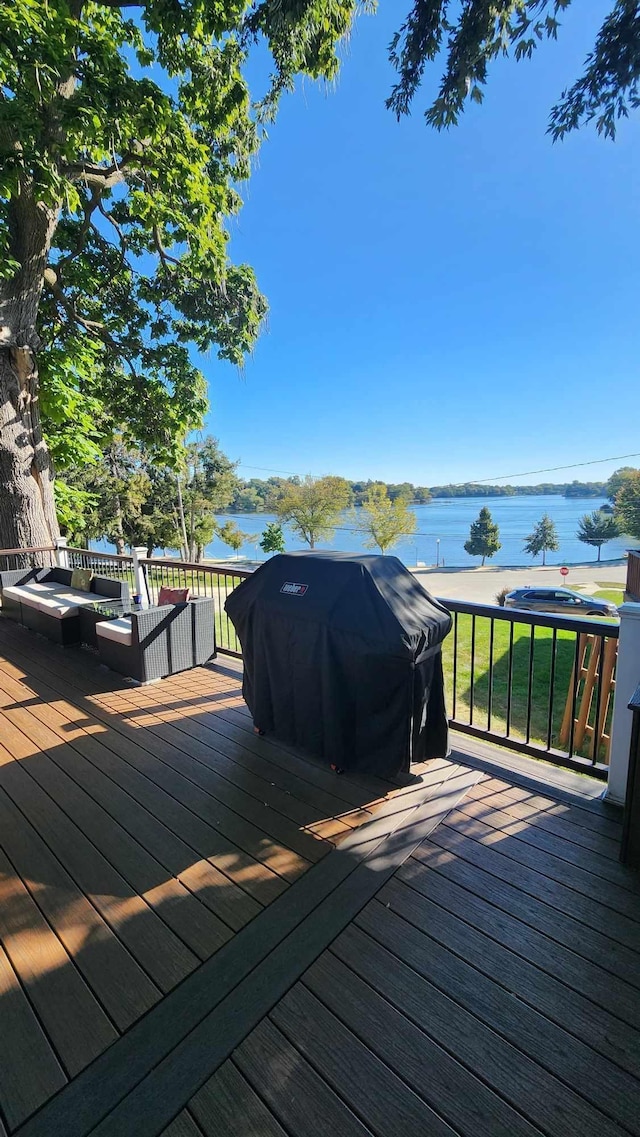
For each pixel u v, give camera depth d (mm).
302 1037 1214
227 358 9727
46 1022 1264
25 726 3082
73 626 4773
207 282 8758
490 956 1447
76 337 8219
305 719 2541
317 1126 1027
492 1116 1046
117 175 7141
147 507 28062
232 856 1907
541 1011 1279
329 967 1415
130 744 2838
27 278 6289
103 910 1646
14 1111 1062
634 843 1784
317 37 4516
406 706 2258
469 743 2826
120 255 8672
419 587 2570
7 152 4922
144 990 1351
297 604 2461
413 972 1397
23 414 6684
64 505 9555
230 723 3098
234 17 5488
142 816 2168
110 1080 1121
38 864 1874
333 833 2039
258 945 1496
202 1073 1133
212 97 6898
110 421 10258
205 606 4176
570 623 2348
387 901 1671
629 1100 1075
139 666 3768
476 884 1744
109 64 5387
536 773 2486
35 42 4723
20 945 1510
